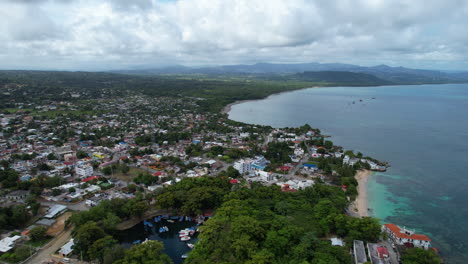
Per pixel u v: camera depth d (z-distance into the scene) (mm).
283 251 128750
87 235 130000
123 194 191125
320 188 188875
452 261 137875
